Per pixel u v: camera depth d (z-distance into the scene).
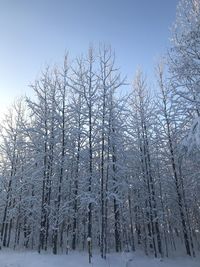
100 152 18.44
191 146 9.89
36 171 18.30
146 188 22.08
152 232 20.20
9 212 20.69
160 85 22.66
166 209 23.97
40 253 16.78
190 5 12.41
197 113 12.22
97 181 17.30
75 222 18.36
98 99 18.16
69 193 19.36
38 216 19.58
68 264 14.33
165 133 22.02
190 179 19.34
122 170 19.03
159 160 22.77
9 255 16.94
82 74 18.70
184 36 11.96
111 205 20.92
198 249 23.97
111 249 21.34
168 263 17.92
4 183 23.92
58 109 18.98
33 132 19.36
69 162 19.23
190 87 11.88
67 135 18.89
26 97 19.38
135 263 16.75
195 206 23.84
